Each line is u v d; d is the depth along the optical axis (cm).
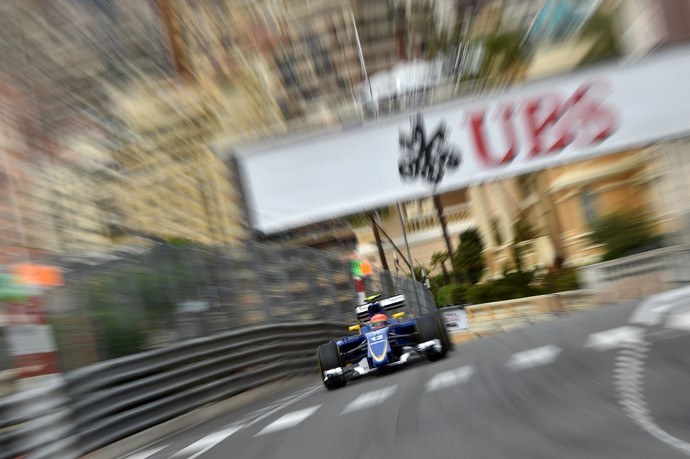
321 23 8550
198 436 899
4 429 762
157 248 1218
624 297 1930
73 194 2022
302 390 1296
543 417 524
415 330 1180
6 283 929
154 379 1048
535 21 2919
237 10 6719
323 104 7531
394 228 6700
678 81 1502
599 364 723
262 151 1439
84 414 890
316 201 1429
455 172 1459
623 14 2398
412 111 1443
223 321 1345
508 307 2667
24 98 2123
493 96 1472
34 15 2278
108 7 2766
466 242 5212
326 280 1984
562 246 3244
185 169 2361
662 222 2133
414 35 3925
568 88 1487
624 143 1484
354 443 562
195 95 3033
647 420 463
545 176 3316
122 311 1085
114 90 2564
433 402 689
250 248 1536
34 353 920
